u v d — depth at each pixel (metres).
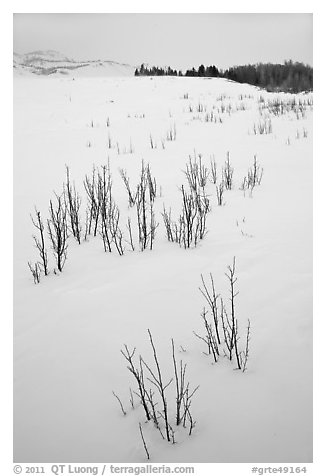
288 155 8.70
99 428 2.25
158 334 2.98
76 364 2.73
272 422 2.22
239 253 4.14
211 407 2.33
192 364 2.66
